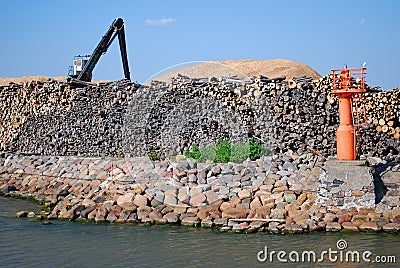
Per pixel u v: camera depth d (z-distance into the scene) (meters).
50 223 12.89
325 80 16.98
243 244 10.66
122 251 10.36
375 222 11.34
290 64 45.09
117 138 20.31
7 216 13.77
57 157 19.12
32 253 10.34
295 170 13.53
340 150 12.56
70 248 10.62
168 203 13.04
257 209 12.26
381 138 16.36
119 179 14.75
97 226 12.51
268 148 16.00
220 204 12.69
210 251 10.22
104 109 21.00
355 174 12.09
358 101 16.75
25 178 18.08
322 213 11.84
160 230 11.97
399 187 12.43
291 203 12.32
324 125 16.78
